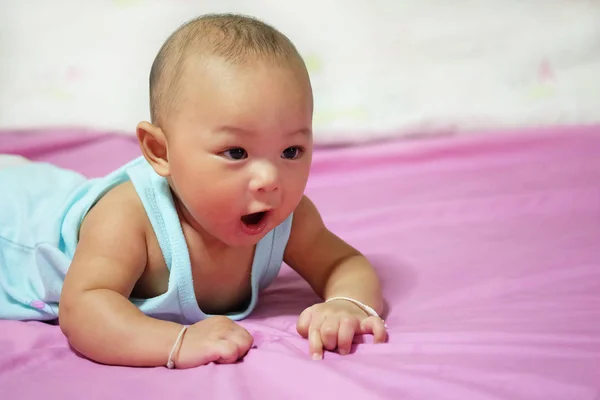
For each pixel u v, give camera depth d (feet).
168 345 3.30
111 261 3.60
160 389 3.01
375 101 7.68
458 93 7.79
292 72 3.39
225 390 2.95
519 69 7.95
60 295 3.84
